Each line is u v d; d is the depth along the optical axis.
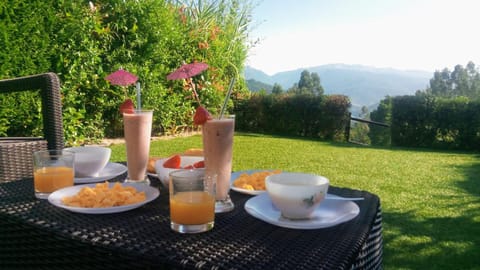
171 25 6.35
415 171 4.91
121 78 1.29
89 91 5.12
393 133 8.90
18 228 1.01
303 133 9.77
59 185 1.24
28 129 4.22
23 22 3.86
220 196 1.13
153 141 6.39
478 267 2.13
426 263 2.18
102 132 5.45
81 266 0.90
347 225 1.01
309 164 5.22
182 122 7.15
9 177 2.03
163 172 1.29
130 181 1.38
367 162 5.55
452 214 3.04
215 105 7.66
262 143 7.36
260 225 1.00
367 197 1.29
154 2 5.91
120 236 0.90
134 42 5.56
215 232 0.94
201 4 8.66
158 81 6.18
